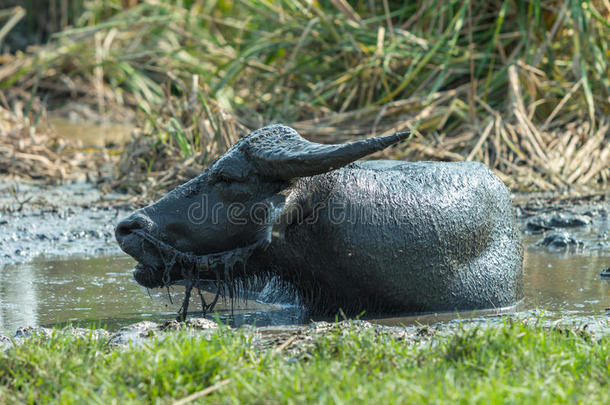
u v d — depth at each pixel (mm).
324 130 42562
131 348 15547
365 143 17828
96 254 28078
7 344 17391
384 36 47594
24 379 14477
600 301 21406
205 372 14227
